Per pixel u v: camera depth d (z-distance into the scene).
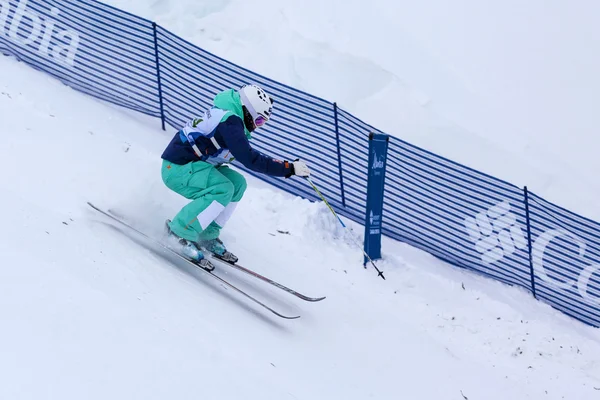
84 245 7.04
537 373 9.32
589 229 11.84
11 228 6.66
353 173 12.16
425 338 9.27
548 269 11.94
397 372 8.02
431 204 12.20
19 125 10.45
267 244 10.20
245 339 6.85
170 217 8.81
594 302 11.97
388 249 11.81
